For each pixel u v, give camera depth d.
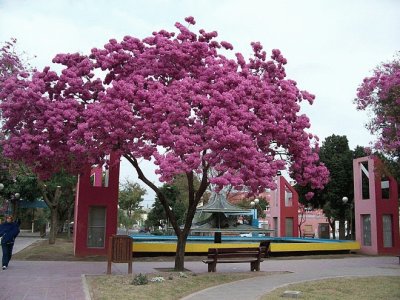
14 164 18.92
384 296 10.52
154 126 12.73
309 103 15.62
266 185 12.50
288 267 18.11
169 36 15.28
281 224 34.22
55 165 14.83
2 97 14.32
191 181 15.75
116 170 21.61
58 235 44.72
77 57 15.10
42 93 14.24
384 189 28.53
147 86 14.14
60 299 9.54
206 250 21.67
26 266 16.31
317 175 15.37
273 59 15.67
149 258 20.39
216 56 15.07
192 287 11.88
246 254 15.94
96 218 21.30
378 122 20.47
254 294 10.75
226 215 28.73
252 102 13.59
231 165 12.43
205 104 12.93
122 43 15.07
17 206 45.53
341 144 38.34
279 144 14.70
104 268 16.11
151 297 10.06
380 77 20.06
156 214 53.62
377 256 24.77
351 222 39.69
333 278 13.70
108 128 12.78
